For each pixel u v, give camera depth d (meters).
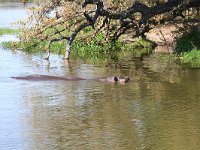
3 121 14.41
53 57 27.17
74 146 12.25
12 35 38.22
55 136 13.05
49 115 15.05
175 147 12.12
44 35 28.00
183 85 19.11
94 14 27.41
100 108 15.87
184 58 25.12
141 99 17.00
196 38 28.03
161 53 27.80
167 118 14.59
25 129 13.66
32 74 21.66
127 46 29.92
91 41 29.84
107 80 20.14
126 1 27.92
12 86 19.16
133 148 12.06
